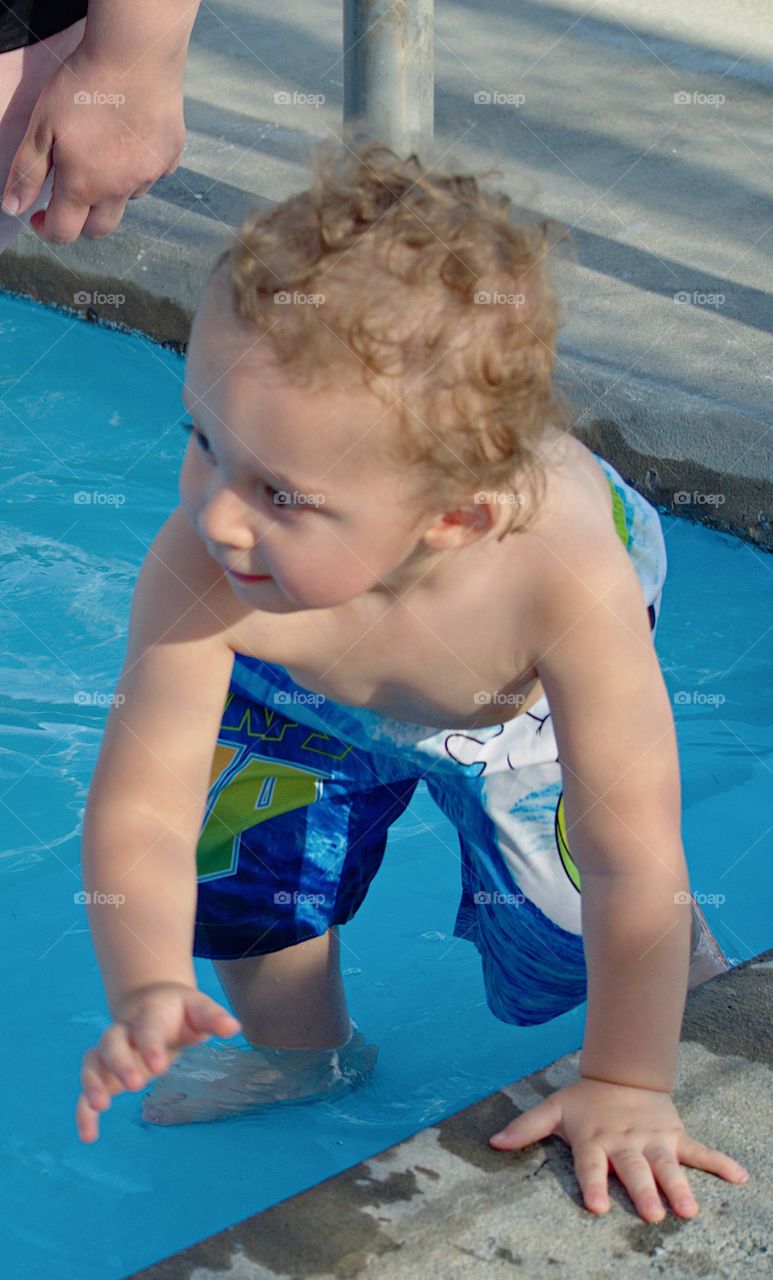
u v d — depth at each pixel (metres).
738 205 5.64
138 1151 2.56
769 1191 1.86
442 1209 1.83
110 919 2.03
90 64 2.79
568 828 2.14
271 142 6.11
